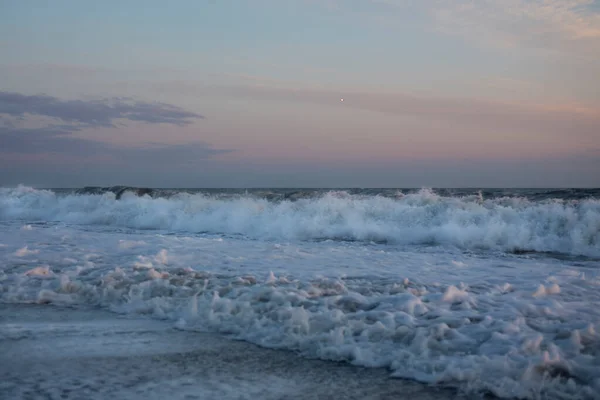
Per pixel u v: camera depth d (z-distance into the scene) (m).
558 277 6.00
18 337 3.79
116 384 2.88
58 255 7.27
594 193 16.50
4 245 8.41
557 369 2.99
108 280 5.52
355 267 6.77
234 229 12.78
